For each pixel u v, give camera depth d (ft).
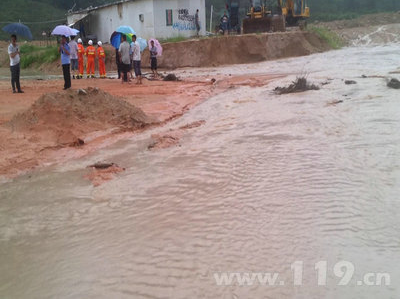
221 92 44.78
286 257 12.10
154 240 13.60
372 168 18.83
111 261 12.49
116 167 21.09
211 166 20.47
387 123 26.27
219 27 108.06
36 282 11.69
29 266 12.57
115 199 17.26
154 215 15.49
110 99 30.66
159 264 12.14
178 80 58.34
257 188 17.30
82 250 13.30
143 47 67.82
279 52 97.81
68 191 18.38
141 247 13.20
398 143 22.15
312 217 14.47
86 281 11.54
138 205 16.52
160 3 95.76
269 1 107.86
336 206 15.21
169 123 31.12
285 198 16.12
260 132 26.23
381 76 49.16
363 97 35.29
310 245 12.68
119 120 29.63
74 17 128.77
